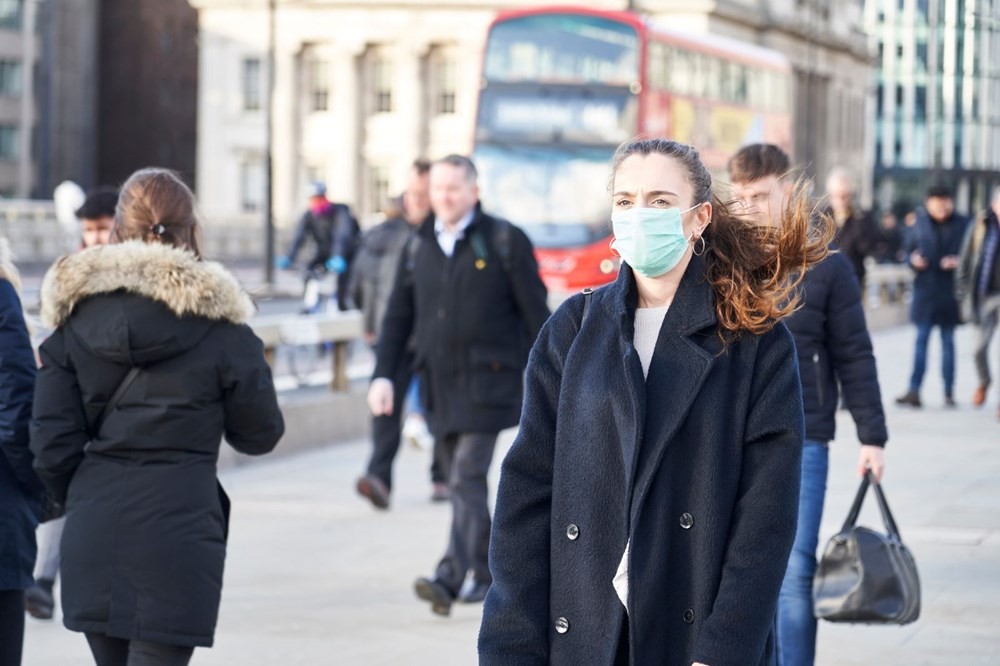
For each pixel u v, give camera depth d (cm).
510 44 5566
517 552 763
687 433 741
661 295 773
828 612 1146
